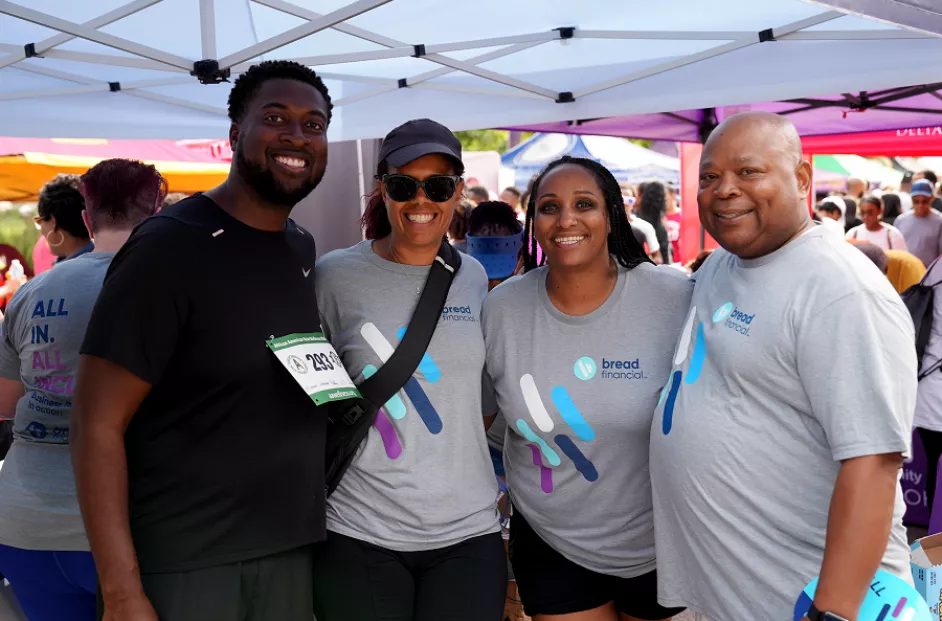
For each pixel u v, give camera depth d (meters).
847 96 5.36
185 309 1.79
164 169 6.77
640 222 7.17
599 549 2.36
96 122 4.31
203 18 3.18
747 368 1.79
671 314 2.31
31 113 4.10
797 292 1.74
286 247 1.99
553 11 3.57
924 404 4.33
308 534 2.00
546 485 2.38
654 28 3.81
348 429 2.21
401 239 2.32
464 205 4.82
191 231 1.83
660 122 6.05
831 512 1.67
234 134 1.99
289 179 1.90
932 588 2.32
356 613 2.20
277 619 2.00
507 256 3.44
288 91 1.91
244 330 1.85
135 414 1.85
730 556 1.85
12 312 2.41
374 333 2.27
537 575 2.48
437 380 2.26
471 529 2.26
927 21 2.32
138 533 1.84
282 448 1.92
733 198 1.81
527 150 12.45
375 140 5.84
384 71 4.41
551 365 2.32
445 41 3.91
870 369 1.62
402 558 2.23
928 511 4.48
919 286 4.37
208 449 1.84
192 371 1.82
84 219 2.70
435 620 2.19
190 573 1.84
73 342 2.29
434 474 2.23
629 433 2.26
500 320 2.40
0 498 2.33
